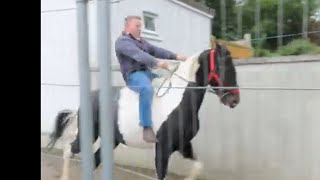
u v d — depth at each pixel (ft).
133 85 13.20
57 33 18.71
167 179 15.26
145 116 13.06
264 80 14.03
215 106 15.24
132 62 13.23
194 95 13.07
